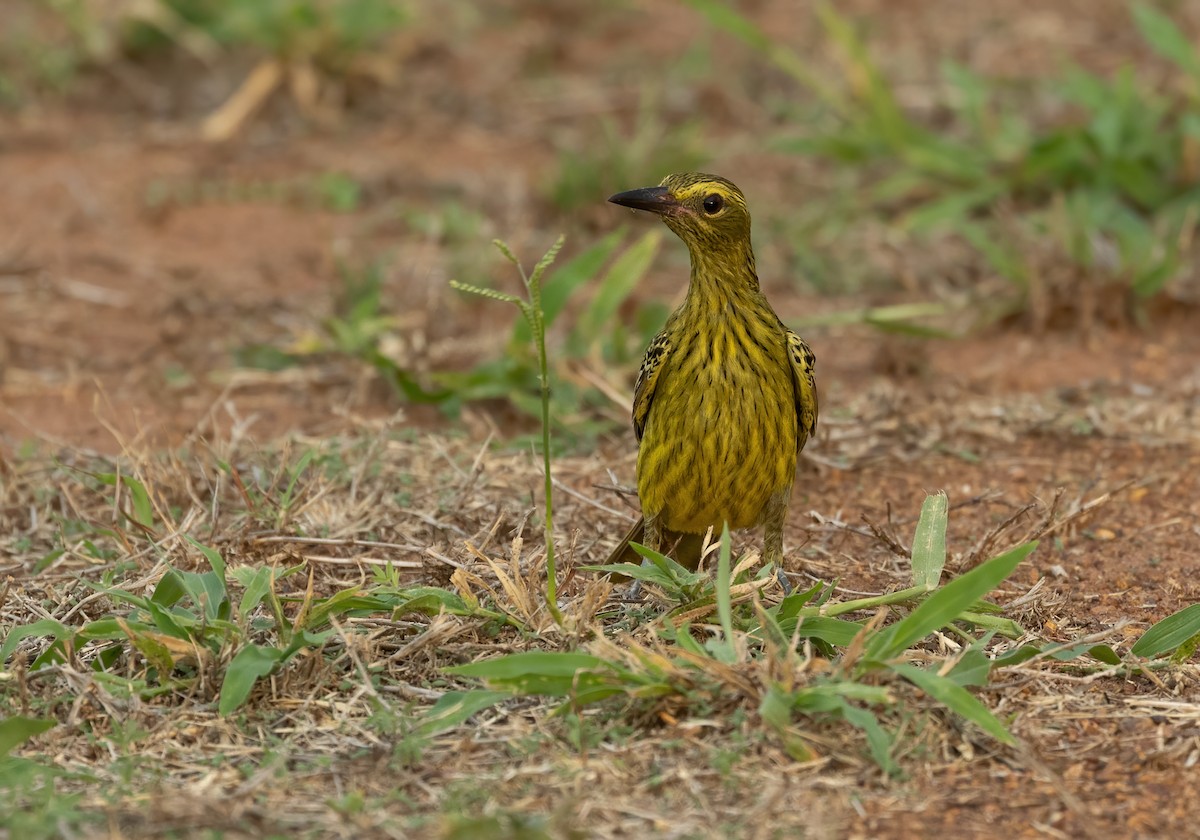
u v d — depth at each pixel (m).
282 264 17.89
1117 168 17.97
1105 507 12.34
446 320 16.03
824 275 17.52
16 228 18.69
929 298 17.12
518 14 26.20
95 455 12.80
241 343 15.86
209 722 8.80
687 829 7.76
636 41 25.23
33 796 8.05
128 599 9.38
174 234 18.78
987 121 19.81
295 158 21.16
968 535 11.91
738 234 10.23
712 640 8.93
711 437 10.25
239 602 10.23
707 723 8.59
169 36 23.98
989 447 13.55
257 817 7.81
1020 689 9.20
